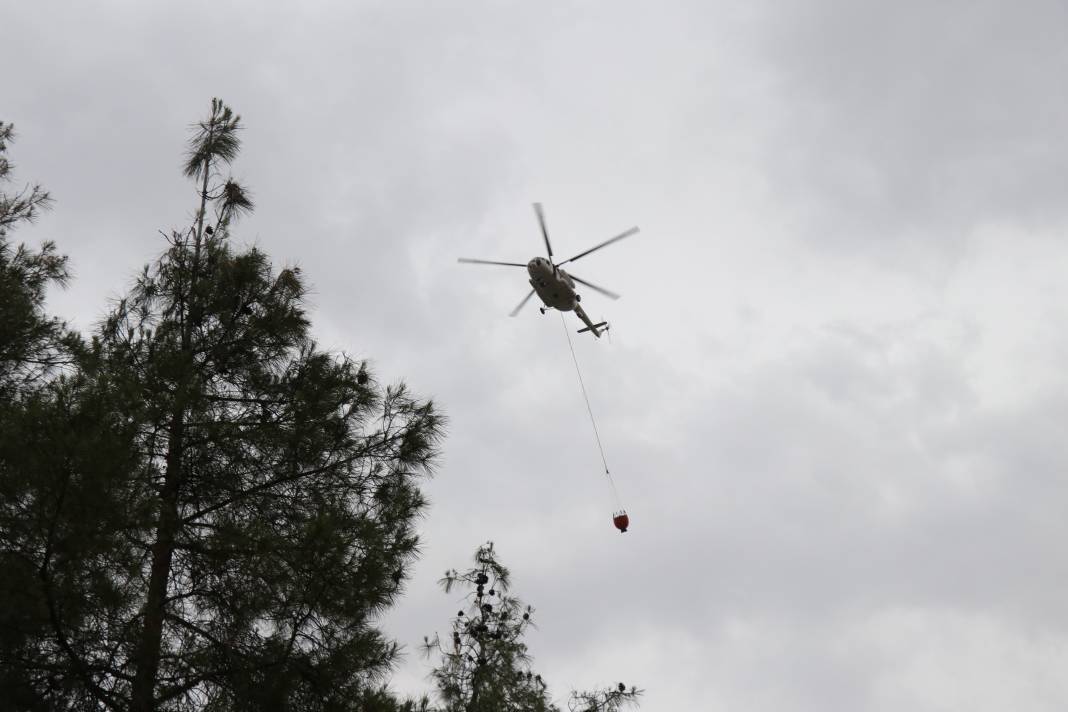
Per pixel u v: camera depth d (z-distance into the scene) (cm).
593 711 1549
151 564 1068
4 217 1463
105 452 891
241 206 1396
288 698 1006
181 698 998
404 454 1198
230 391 1241
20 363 1269
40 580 873
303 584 1036
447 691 1505
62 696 941
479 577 1636
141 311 1254
